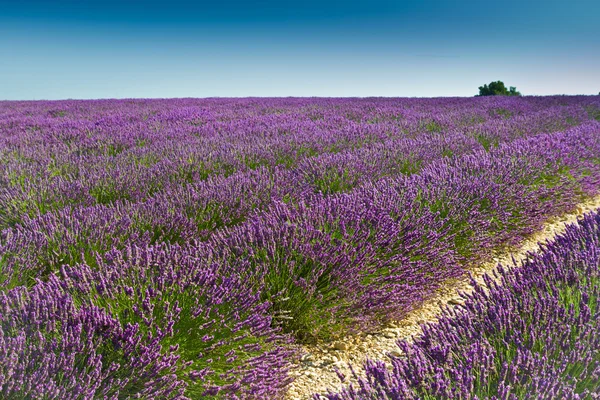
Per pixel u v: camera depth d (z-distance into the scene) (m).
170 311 2.45
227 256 3.21
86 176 5.53
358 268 3.28
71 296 2.42
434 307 3.63
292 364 2.66
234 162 6.38
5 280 3.08
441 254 3.72
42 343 2.04
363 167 5.82
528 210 4.91
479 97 20.73
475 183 4.79
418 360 1.92
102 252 3.72
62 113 14.44
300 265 3.18
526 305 2.36
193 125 10.89
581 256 2.85
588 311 2.15
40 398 1.80
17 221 4.31
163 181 5.50
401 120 11.30
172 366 2.21
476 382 1.89
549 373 1.81
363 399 1.84
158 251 2.96
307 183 5.36
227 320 2.56
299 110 14.11
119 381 1.99
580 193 6.49
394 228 3.63
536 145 6.66
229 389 2.23
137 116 12.23
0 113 14.73
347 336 3.18
